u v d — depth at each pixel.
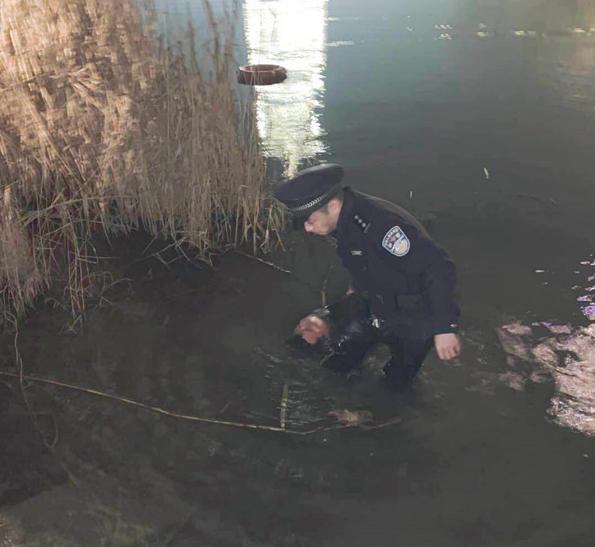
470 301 3.42
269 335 3.27
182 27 4.29
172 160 3.98
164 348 3.19
